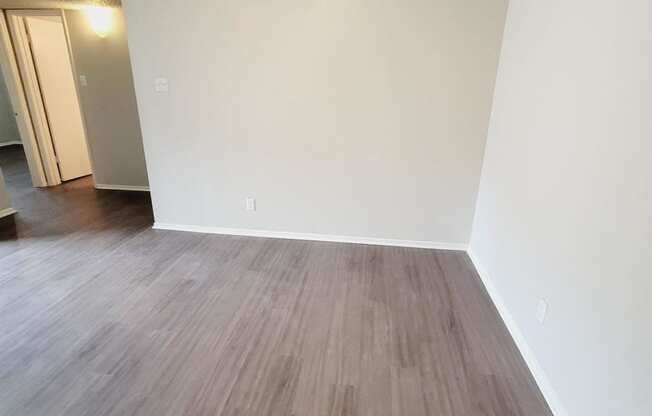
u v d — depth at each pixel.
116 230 3.41
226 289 2.48
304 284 2.55
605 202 1.33
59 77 4.67
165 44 2.85
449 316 2.24
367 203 3.08
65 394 1.64
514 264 2.12
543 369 1.72
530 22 2.08
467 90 2.68
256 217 3.27
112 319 2.15
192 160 3.17
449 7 2.51
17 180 4.95
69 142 4.92
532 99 2.00
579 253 1.48
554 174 1.72
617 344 1.24
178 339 2.00
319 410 1.59
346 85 2.78
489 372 1.82
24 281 2.53
